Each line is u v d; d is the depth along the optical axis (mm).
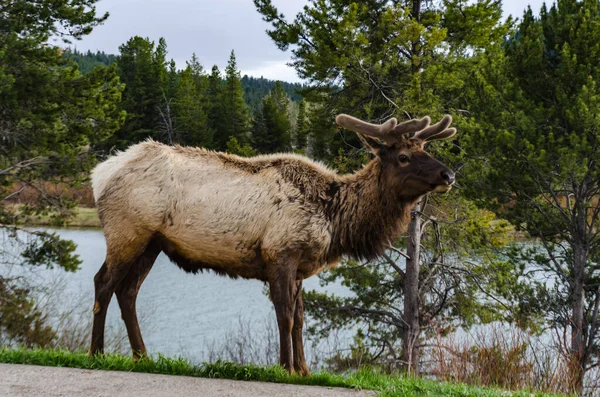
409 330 14141
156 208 6074
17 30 15914
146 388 4875
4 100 14781
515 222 12883
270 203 6012
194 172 6152
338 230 6254
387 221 6312
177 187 6098
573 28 11828
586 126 11000
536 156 11344
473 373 7023
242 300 26125
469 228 14914
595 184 12672
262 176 6172
